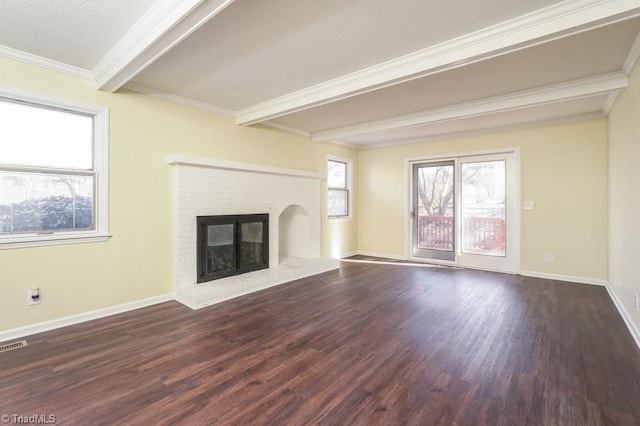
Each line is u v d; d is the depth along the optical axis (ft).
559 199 14.94
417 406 5.84
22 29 7.57
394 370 7.08
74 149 9.82
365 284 14.29
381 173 21.21
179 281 12.01
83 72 9.70
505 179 16.48
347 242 21.47
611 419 5.48
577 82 10.25
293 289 13.46
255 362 7.41
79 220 9.95
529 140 15.65
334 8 6.64
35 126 9.11
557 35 6.94
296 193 16.97
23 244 8.73
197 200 12.48
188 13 6.15
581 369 7.10
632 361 7.43
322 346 8.23
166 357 7.61
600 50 8.30
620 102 10.77
